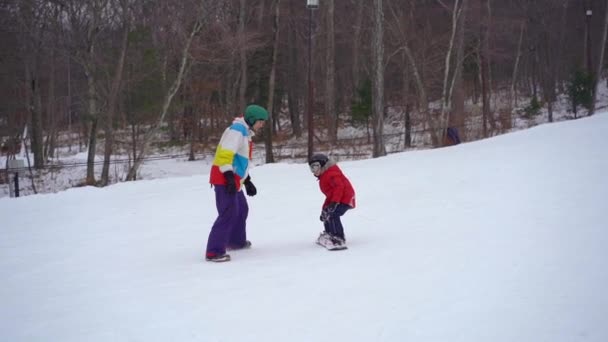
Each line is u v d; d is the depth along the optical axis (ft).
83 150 130.52
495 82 158.61
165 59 81.56
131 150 111.45
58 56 87.71
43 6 74.64
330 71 103.65
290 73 123.75
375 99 65.00
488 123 108.37
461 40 84.94
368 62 115.44
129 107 90.33
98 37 78.43
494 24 106.22
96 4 72.54
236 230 20.52
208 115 116.26
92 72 75.31
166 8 76.33
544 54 140.67
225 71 103.04
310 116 60.03
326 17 114.42
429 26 98.53
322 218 19.72
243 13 85.05
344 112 128.36
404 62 98.12
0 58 86.48
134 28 79.56
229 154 18.85
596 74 103.40
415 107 114.42
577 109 121.19
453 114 84.99
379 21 64.69
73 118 170.71
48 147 122.72
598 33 144.05
